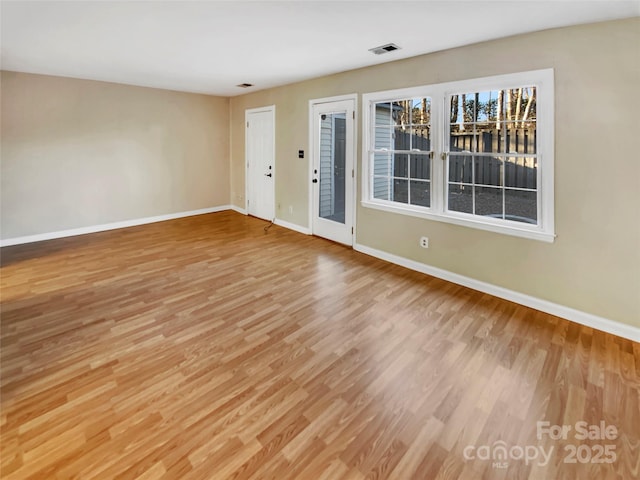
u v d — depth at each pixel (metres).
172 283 3.52
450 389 2.01
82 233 5.41
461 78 3.26
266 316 2.86
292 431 1.70
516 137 3.10
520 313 2.94
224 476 1.46
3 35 3.08
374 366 2.21
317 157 5.11
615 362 2.27
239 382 2.05
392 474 1.48
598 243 2.65
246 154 6.61
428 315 2.89
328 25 2.76
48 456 1.54
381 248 4.29
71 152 5.18
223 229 5.73
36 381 2.03
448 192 3.62
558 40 2.67
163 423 1.74
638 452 1.59
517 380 2.09
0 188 4.66
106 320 2.76
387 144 4.17
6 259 4.19
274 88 5.68
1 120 4.59
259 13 2.54
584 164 2.65
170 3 2.40
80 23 2.78
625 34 2.40
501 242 3.19
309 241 5.05
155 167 6.10
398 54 3.54
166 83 5.42
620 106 2.46
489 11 2.43
